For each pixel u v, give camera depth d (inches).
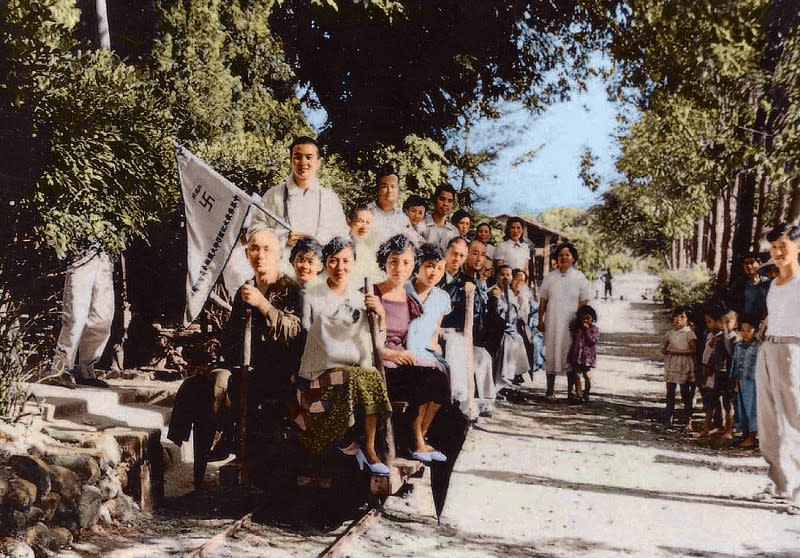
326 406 266.5
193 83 550.6
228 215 297.3
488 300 473.7
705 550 264.7
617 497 329.4
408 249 291.1
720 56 759.7
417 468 278.1
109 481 255.4
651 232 2010.3
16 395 261.6
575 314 608.1
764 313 420.2
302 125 677.9
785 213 938.1
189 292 298.0
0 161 287.7
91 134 304.2
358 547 251.0
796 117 727.1
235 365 287.0
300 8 737.0
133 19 548.7
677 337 492.1
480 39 773.3
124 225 334.3
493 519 294.0
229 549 238.5
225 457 290.8
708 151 869.8
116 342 468.4
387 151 738.8
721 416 493.0
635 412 557.3
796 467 319.3
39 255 330.0
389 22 725.9
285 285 282.7
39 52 288.5
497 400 580.7
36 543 223.5
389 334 287.4
